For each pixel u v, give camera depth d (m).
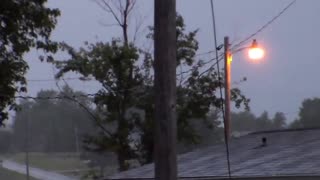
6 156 141.25
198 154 20.05
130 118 33.50
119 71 32.94
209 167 16.70
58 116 132.50
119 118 33.31
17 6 22.56
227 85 24.52
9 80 23.34
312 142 17.22
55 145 131.88
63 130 131.12
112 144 33.09
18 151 144.38
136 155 33.47
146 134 33.34
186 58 33.66
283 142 18.25
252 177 14.12
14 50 23.42
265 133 20.97
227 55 24.61
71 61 33.12
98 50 33.00
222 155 18.59
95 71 32.78
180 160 19.36
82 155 84.44
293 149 16.70
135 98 33.25
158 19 10.02
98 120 33.97
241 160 16.75
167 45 9.94
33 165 114.00
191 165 17.83
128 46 33.00
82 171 87.00
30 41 23.70
